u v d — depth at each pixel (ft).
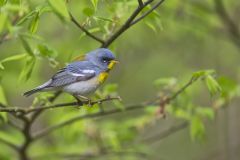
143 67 64.08
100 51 34.32
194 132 40.73
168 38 60.95
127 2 34.94
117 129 45.62
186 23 55.16
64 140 48.88
